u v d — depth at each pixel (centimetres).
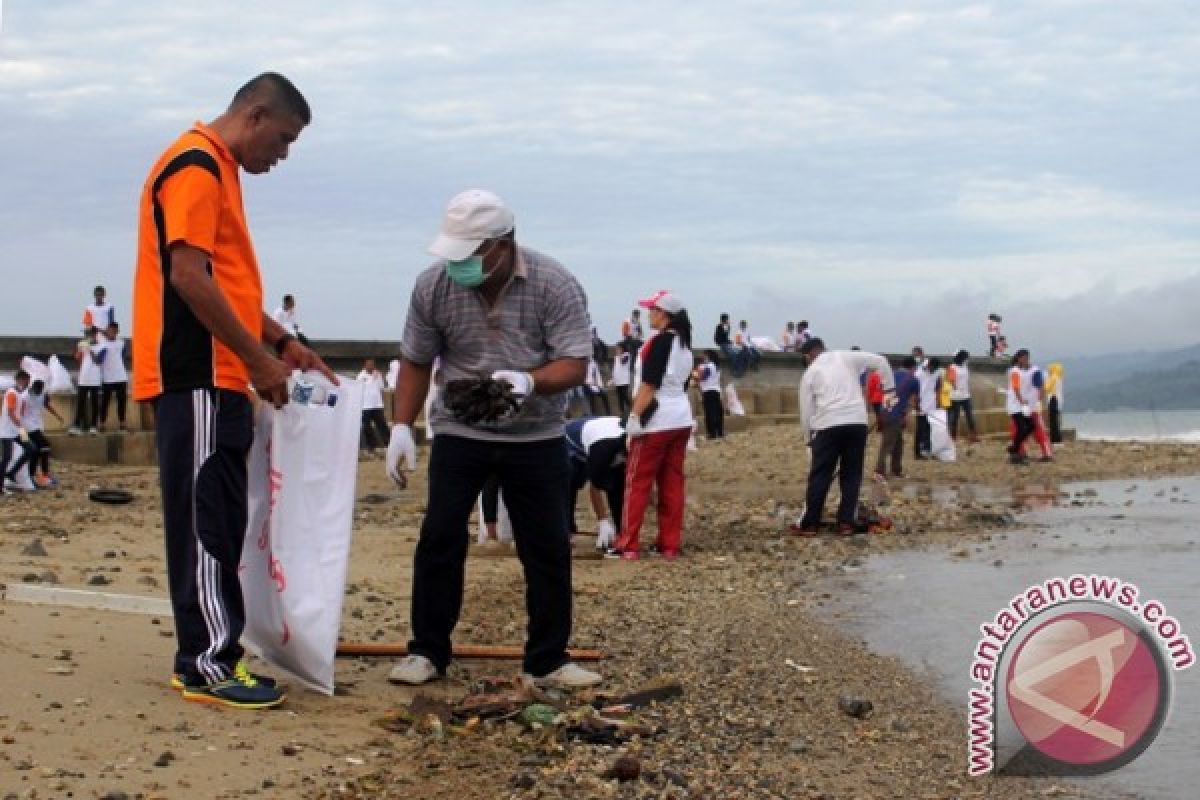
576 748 618
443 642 727
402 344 720
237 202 625
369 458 2828
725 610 1018
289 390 651
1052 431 3325
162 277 612
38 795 491
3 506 1811
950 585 1130
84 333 2716
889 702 740
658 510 1311
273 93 623
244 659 735
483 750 605
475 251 674
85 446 2555
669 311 1264
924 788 594
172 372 614
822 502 1496
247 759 558
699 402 4059
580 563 1254
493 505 1306
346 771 559
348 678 723
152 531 1466
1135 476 2516
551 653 727
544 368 689
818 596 1084
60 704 598
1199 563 1230
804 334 4903
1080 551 1337
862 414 1488
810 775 604
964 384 3447
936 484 2381
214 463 620
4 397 2069
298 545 663
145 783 515
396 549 1349
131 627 780
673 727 671
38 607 823
